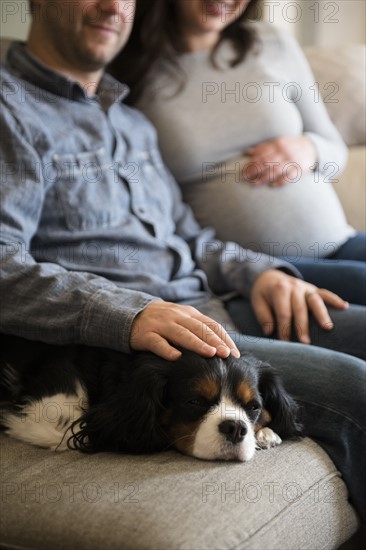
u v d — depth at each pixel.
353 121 2.56
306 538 1.12
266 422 1.34
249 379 1.27
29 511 1.08
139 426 1.22
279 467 1.20
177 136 2.04
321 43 3.33
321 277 1.88
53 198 1.57
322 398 1.33
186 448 1.22
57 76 1.62
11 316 1.34
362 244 2.07
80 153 1.63
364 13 3.35
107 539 1.00
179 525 1.00
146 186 1.80
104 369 1.31
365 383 1.33
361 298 1.83
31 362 1.39
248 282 1.78
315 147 2.16
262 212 2.04
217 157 2.07
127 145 1.79
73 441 1.23
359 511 1.30
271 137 2.12
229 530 1.02
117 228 1.65
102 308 1.29
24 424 1.28
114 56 1.85
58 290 1.33
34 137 1.52
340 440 1.30
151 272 1.69
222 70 2.10
